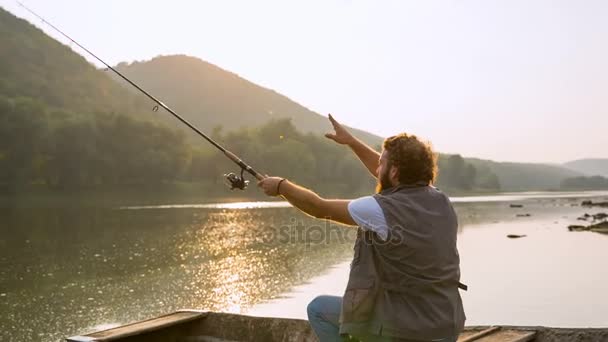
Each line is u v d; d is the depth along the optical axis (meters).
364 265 2.77
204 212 47.91
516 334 4.06
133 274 17.12
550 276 15.45
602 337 3.95
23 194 77.19
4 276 16.78
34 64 139.50
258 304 12.70
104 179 89.38
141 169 93.38
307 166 114.12
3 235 28.47
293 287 14.77
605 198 101.19
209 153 106.44
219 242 25.47
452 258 2.73
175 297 13.75
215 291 14.47
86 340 4.21
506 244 24.14
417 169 2.80
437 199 2.79
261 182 3.00
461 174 171.50
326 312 3.19
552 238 26.61
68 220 38.84
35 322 11.41
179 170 99.44
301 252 22.05
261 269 17.92
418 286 2.66
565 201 85.31
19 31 154.88
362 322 2.74
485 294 12.98
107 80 163.00
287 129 124.88
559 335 4.05
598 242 24.42
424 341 2.63
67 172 83.25
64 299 13.58
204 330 5.06
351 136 3.65
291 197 2.89
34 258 20.45
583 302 12.03
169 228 32.62
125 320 11.55
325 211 2.83
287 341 4.72
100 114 100.56
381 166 2.90
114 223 36.12
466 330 4.27
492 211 54.75
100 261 19.78
